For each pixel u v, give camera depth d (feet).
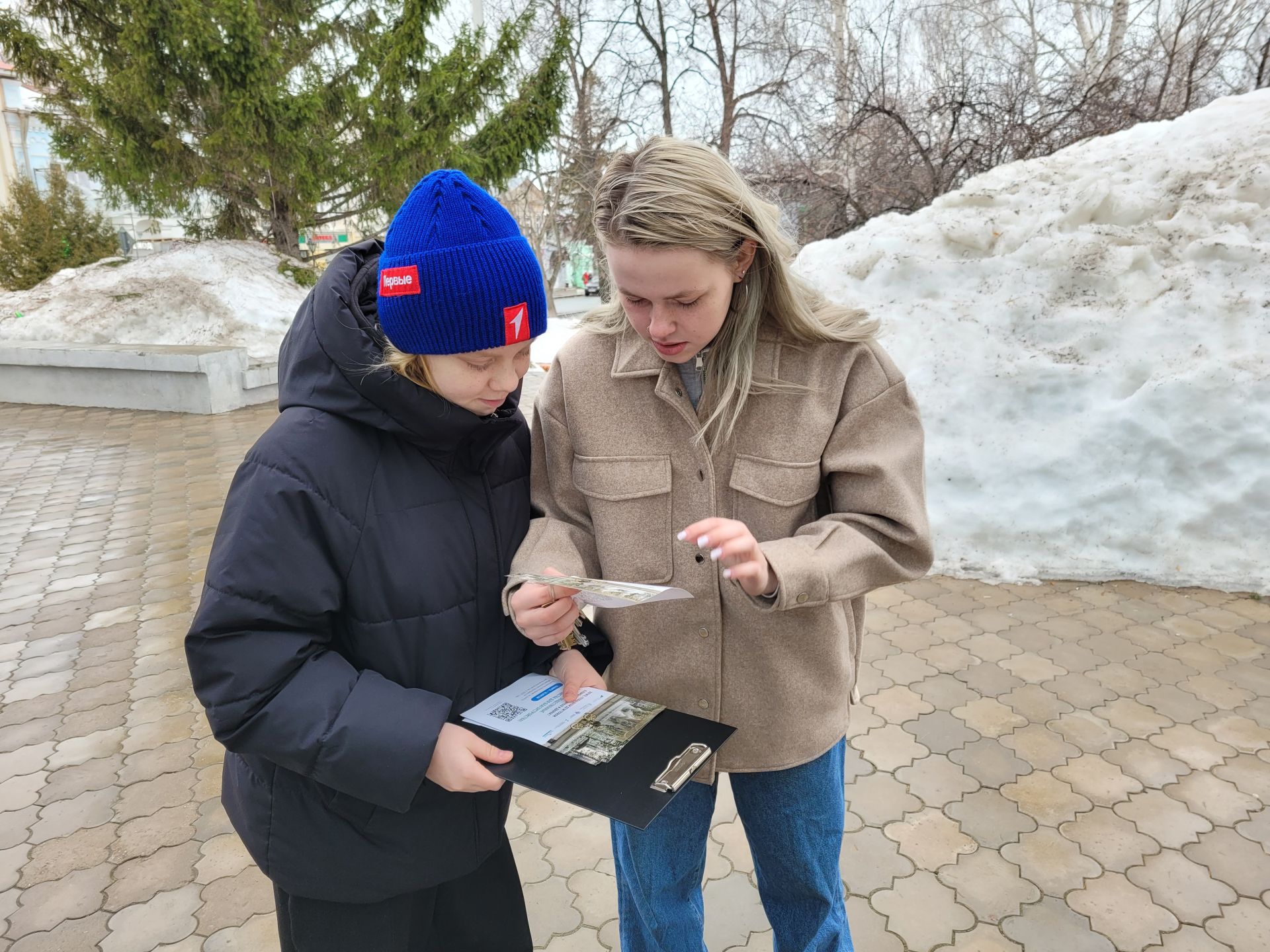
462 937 4.79
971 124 34.88
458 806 4.01
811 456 4.12
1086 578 13.10
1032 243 15.07
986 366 14.33
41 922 7.16
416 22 41.68
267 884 7.57
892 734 9.36
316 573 3.51
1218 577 12.57
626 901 4.97
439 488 3.89
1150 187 15.31
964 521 13.87
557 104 46.01
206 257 41.73
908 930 6.66
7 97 94.79
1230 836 7.61
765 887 4.91
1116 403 13.35
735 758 4.45
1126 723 9.41
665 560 4.34
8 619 13.79
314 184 42.42
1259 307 13.15
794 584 3.63
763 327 4.17
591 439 4.38
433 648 3.88
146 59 37.68
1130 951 6.40
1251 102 16.79
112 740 10.06
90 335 38.01
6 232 56.54
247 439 27.32
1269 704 9.68
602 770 3.48
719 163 3.59
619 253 3.58
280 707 3.41
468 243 3.29
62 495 21.38
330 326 3.54
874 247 16.62
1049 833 7.73
